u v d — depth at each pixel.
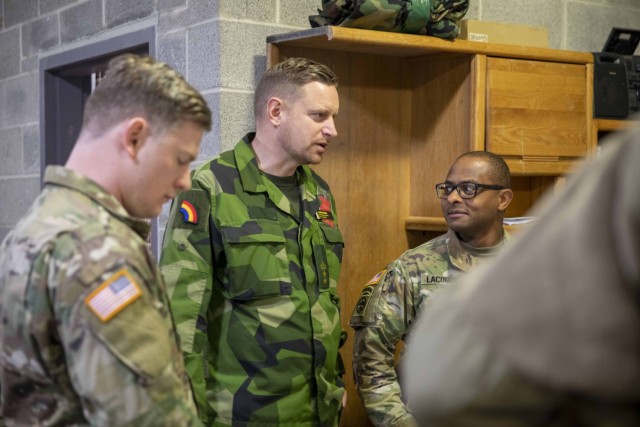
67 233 1.13
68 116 3.81
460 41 2.61
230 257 1.99
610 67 3.01
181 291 1.95
